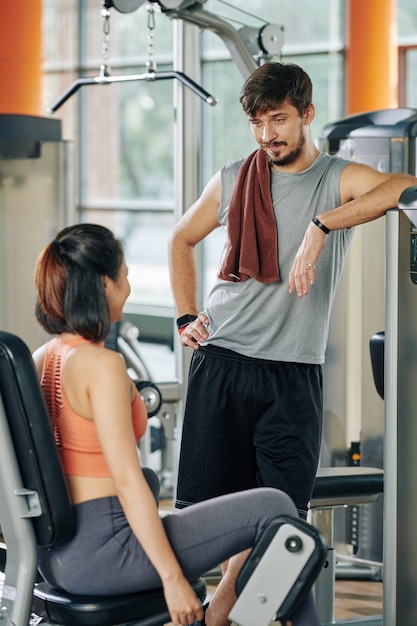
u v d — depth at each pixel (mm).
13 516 2305
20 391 2262
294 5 7594
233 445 2957
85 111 10430
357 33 6363
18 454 2301
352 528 4086
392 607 2756
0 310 4750
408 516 2773
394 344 2705
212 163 7508
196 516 2381
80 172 10578
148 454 4953
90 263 2326
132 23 9719
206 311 3002
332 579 3270
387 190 2711
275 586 2318
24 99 6617
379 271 3996
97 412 2242
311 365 2893
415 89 7184
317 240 2715
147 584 2330
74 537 2312
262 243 2854
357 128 4086
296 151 2816
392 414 2723
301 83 2781
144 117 10531
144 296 10570
